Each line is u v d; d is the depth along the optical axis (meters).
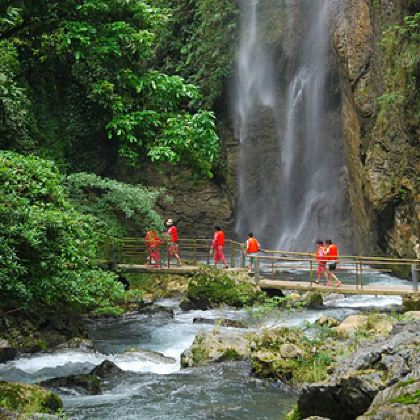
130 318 15.51
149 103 13.55
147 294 18.58
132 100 13.23
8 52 15.55
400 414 4.62
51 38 13.28
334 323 12.64
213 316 15.62
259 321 14.44
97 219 16.20
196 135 12.98
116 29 12.71
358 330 10.77
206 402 8.57
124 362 11.03
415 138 20.25
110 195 17.45
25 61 15.34
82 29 12.30
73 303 12.59
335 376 6.52
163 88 13.23
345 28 24.67
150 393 9.00
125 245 19.22
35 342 11.56
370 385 6.00
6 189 9.79
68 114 28.73
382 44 21.77
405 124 20.48
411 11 20.70
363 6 23.52
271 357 9.77
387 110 21.36
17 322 11.86
